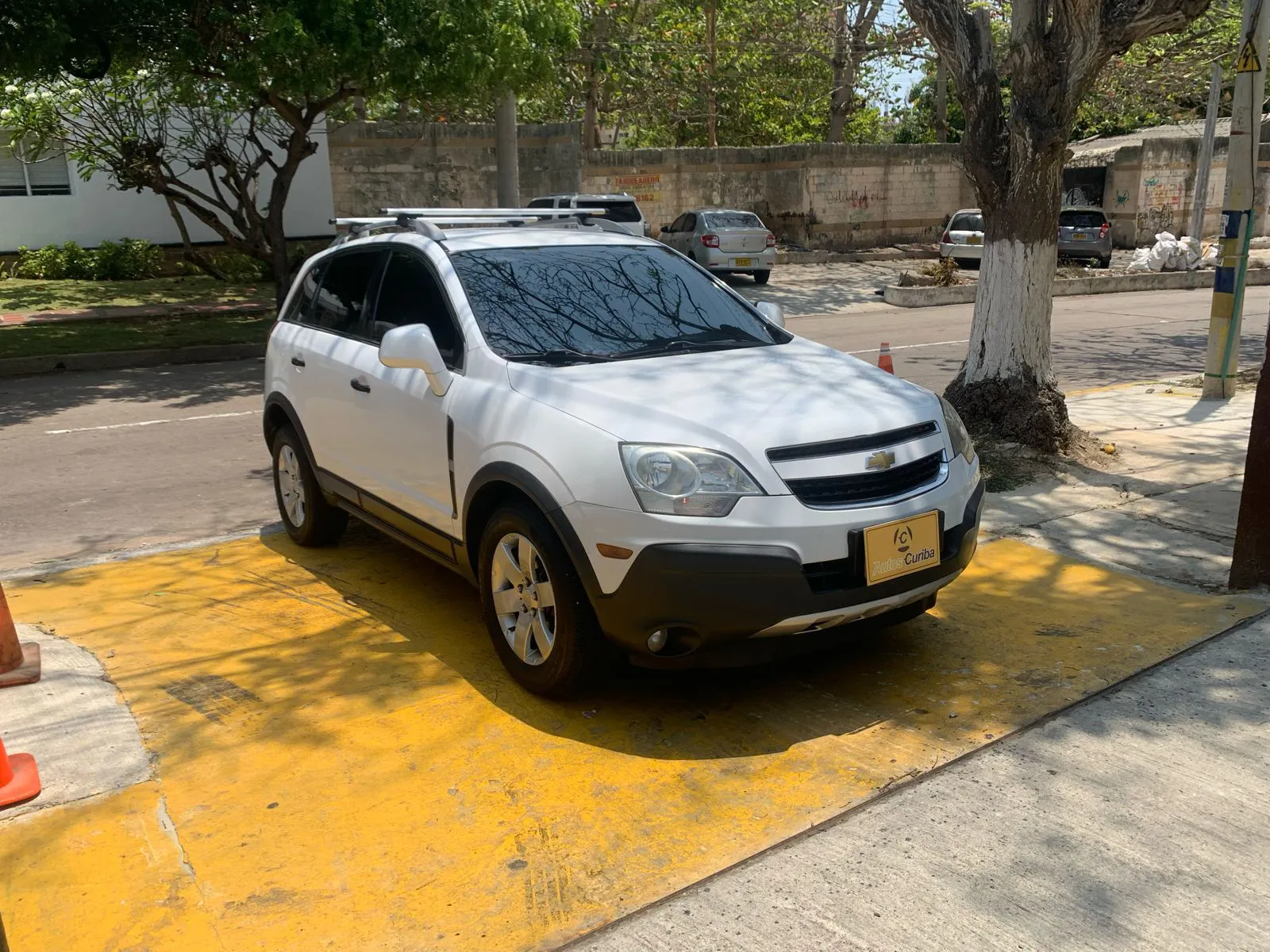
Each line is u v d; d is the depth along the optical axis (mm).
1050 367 7613
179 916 2854
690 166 26859
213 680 4320
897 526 3754
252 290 20188
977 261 25750
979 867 2994
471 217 5613
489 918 2828
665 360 4383
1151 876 2947
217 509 7148
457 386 4363
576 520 3684
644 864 3049
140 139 17953
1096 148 34281
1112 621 4738
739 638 3646
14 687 4176
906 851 3074
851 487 3748
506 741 3791
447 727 3900
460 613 5039
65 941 2764
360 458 5148
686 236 23094
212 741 3801
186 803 3398
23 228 20844
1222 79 24375
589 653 3869
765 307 5277
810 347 4867
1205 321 17516
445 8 13086
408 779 3537
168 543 6383
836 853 3074
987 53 7246
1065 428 7531
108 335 15445
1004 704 3986
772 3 27172
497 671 4383
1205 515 6289
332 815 3328
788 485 3625
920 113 40719
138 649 4645
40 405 11148
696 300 5043
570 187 24094
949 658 4410
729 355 4496
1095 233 25969
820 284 23312
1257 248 30844
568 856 3094
